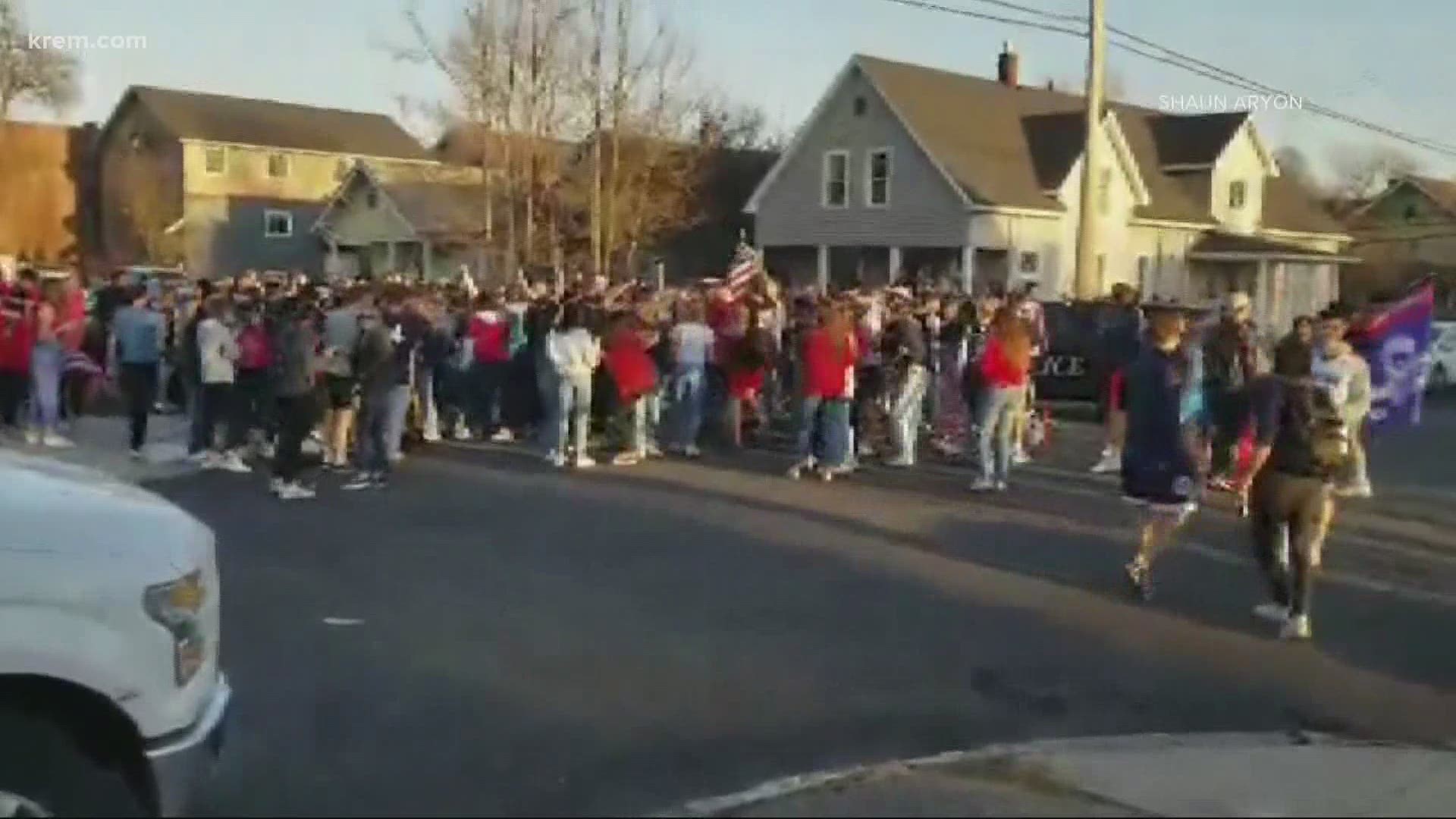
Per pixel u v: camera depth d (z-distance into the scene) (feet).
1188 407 35.91
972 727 24.64
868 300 61.77
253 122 206.59
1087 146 79.25
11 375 57.11
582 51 129.80
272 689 25.44
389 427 49.55
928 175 136.05
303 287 59.52
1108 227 143.64
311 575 34.76
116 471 50.96
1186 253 153.99
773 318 63.93
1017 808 20.16
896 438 56.24
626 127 134.92
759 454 59.06
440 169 197.47
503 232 132.05
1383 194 213.05
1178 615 32.91
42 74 203.72
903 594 34.14
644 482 50.85
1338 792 21.20
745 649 29.04
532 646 28.81
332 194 190.80
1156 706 26.23
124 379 54.19
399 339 51.78
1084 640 30.50
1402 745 24.23
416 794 20.53
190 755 16.28
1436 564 39.60
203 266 196.85
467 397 62.80
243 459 53.83
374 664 27.17
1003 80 164.76
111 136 207.21
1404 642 31.22
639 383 55.77
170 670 16.05
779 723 24.49
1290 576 31.78
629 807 20.26
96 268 188.65
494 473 52.80
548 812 19.97
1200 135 160.66
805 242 146.20
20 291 57.31
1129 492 34.37
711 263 167.53
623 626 30.58
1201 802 20.62
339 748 22.43
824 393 52.26
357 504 45.57
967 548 39.86
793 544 39.86
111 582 15.72
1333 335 41.19
